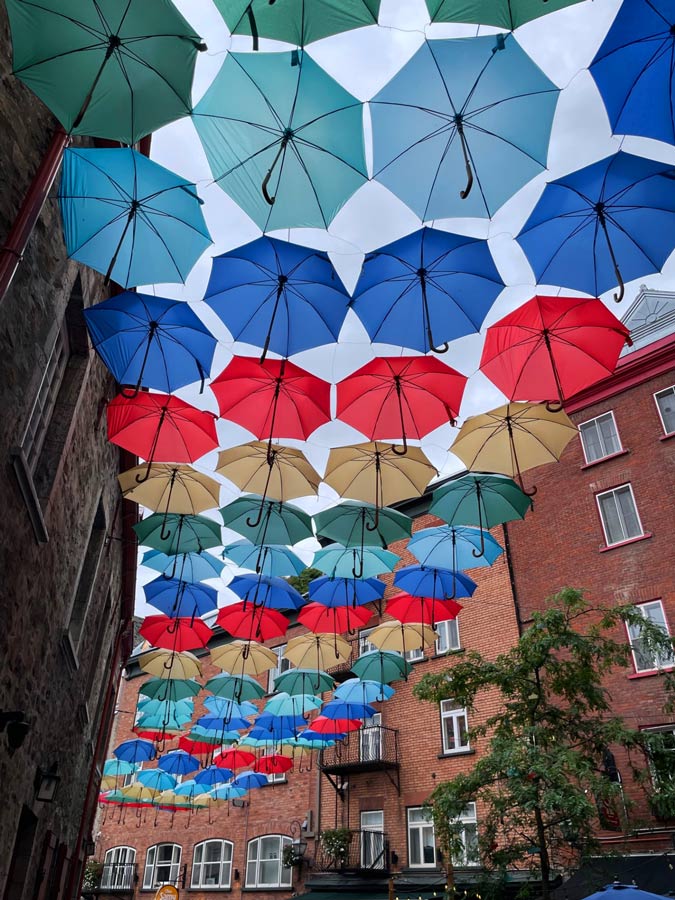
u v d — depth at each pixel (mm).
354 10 4445
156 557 12344
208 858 24438
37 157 6059
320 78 4914
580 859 10711
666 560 15414
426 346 6688
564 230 5805
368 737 19953
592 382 7074
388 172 5406
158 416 8172
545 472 18484
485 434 8617
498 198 5492
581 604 12125
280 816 22250
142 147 8508
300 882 20312
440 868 16578
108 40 4613
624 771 13750
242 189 5477
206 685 16750
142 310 6770
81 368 8734
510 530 18562
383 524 10406
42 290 6613
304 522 10359
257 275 6332
